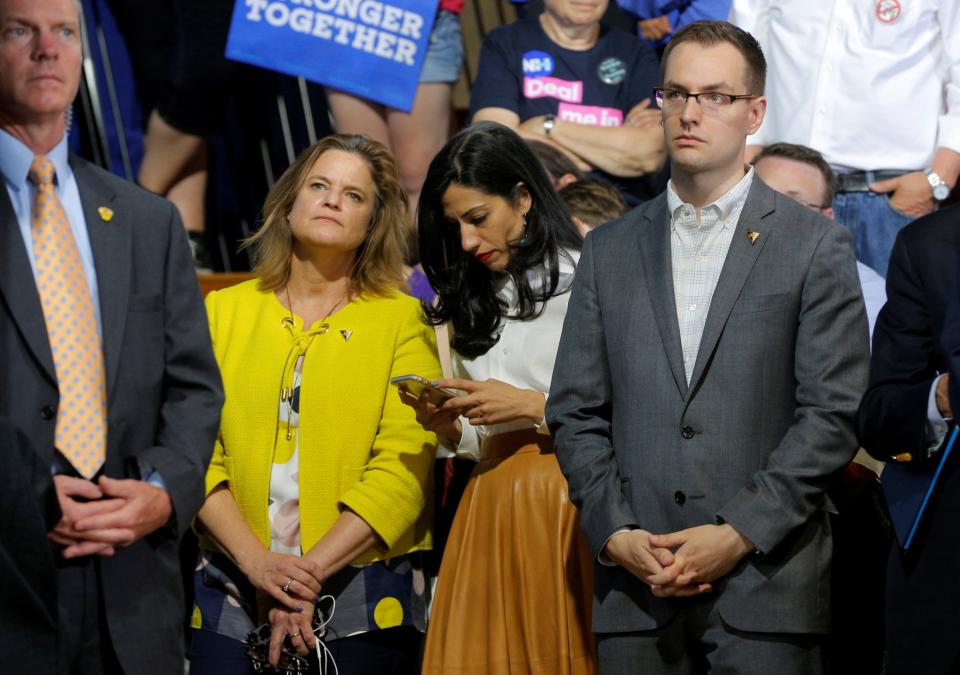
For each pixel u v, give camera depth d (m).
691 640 11.30
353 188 13.45
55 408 10.02
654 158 17.94
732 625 10.91
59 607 10.05
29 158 10.27
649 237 11.79
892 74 16.78
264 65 18.52
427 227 13.41
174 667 10.62
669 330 11.38
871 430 10.36
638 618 11.29
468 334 13.31
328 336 13.24
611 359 11.68
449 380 12.48
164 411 10.77
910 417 10.03
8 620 9.59
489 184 12.98
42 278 10.20
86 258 10.49
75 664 10.13
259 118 21.03
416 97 19.02
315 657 12.65
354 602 12.75
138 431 10.47
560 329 13.14
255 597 12.87
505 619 12.46
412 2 18.80
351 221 13.38
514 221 13.16
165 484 10.34
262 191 21.25
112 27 21.89
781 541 10.98
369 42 18.72
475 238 13.06
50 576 9.69
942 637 9.81
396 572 13.01
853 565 12.87
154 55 20.12
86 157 21.39
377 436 13.11
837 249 11.35
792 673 10.95
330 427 12.96
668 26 19.53
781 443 11.06
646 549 10.94
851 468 12.39
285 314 13.39
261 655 12.53
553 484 12.59
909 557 10.14
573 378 11.88
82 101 21.27
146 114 20.52
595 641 12.37
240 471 12.91
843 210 16.94
